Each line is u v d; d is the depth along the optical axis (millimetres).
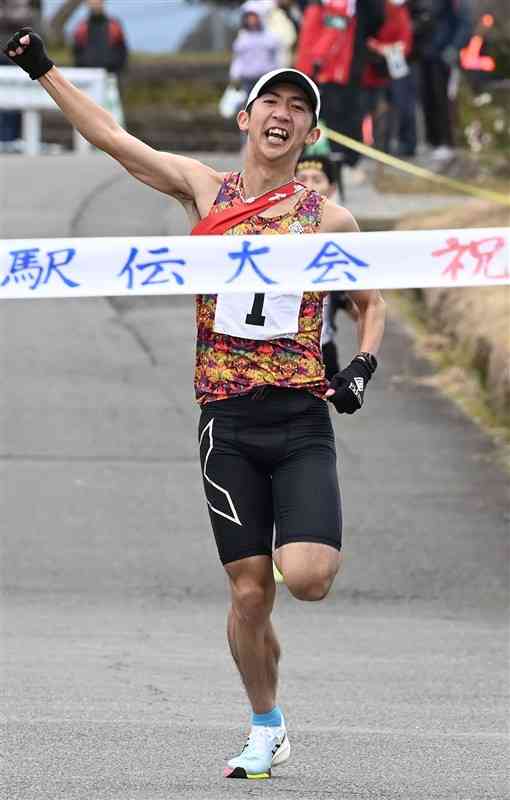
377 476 29188
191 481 28875
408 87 47656
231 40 105312
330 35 41406
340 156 37375
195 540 26438
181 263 14430
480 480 29141
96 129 14297
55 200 45844
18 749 14836
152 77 78312
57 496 27969
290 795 13398
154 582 24672
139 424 31391
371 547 26062
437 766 14586
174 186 14531
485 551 26047
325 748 15219
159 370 34500
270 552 14055
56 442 30391
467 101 57375
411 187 45469
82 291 14750
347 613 23266
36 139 65625
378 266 14508
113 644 20672
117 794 13352
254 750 14086
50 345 35625
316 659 19984
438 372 35031
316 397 14141
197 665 19359
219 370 14055
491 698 17812
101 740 15273
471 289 36969
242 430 14000
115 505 27703
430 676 19016
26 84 64875
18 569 25000
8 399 32312
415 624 22562
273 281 14211
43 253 14773
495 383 32500
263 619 14008
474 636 21750
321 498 13773
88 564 25297
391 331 37688
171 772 14133
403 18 42281
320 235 14328
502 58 53500
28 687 17750
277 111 14148
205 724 16062
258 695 14195
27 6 81188
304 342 14117
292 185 14484
